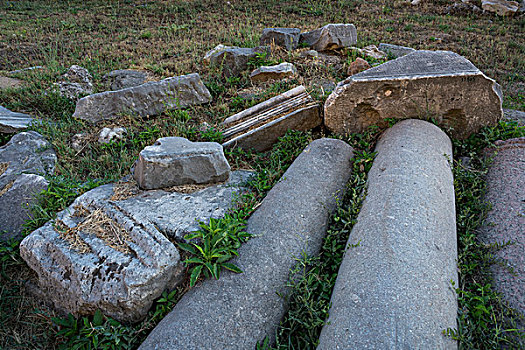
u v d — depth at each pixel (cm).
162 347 209
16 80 650
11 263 298
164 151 340
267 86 578
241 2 1236
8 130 469
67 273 258
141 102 503
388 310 196
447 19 1134
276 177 368
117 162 418
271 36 734
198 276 249
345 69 638
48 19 1078
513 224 296
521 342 218
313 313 231
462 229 309
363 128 431
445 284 224
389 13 1185
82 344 237
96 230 285
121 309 242
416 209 263
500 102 394
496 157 385
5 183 379
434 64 406
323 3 1240
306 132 439
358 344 186
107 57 777
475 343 221
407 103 405
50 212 324
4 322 263
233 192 344
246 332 223
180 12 1148
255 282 244
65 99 555
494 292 249
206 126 478
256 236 274
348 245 262
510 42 930
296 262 264
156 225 293
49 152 434
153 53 798
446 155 350
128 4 1230
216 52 663
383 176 307
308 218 296
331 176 342
